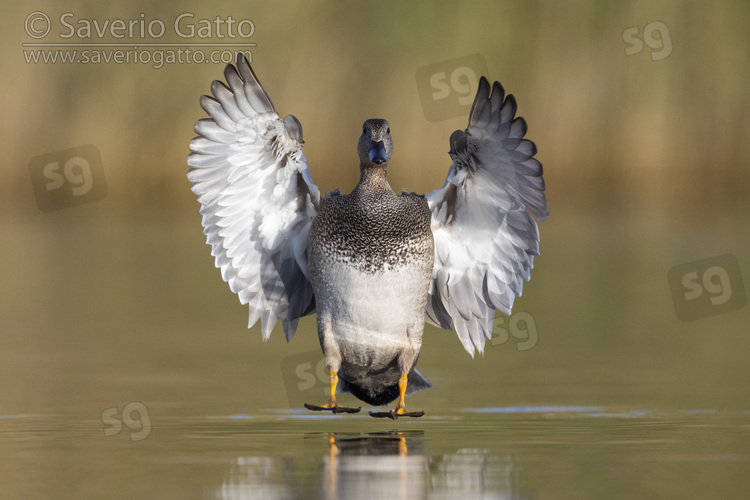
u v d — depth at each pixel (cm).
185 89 2831
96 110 2822
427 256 1030
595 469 819
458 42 2916
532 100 2936
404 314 1029
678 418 1046
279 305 1117
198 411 1095
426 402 1152
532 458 862
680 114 2958
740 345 1523
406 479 783
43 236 2584
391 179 2817
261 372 1336
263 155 1039
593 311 1791
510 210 1062
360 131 2847
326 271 1029
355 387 1087
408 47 2891
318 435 974
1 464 848
